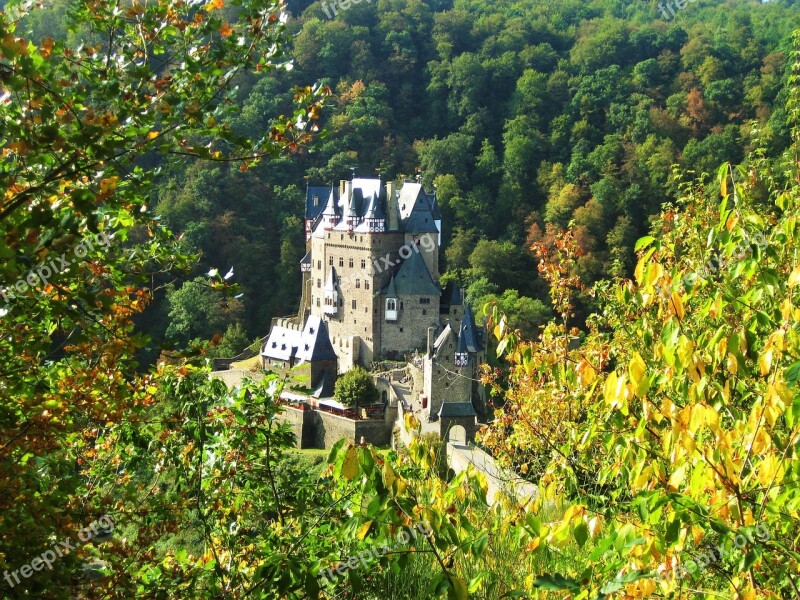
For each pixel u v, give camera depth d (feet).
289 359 361.92
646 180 521.65
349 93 623.36
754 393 49.65
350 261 397.39
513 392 80.33
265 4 45.93
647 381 40.81
